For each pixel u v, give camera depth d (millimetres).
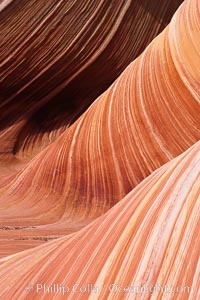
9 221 10086
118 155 11391
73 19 23094
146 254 2719
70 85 23141
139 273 2635
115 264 2920
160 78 11219
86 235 3910
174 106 10664
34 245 7879
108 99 12539
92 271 3094
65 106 23500
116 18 23891
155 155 10742
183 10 12328
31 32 22406
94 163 11750
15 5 22359
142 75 11859
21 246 7750
